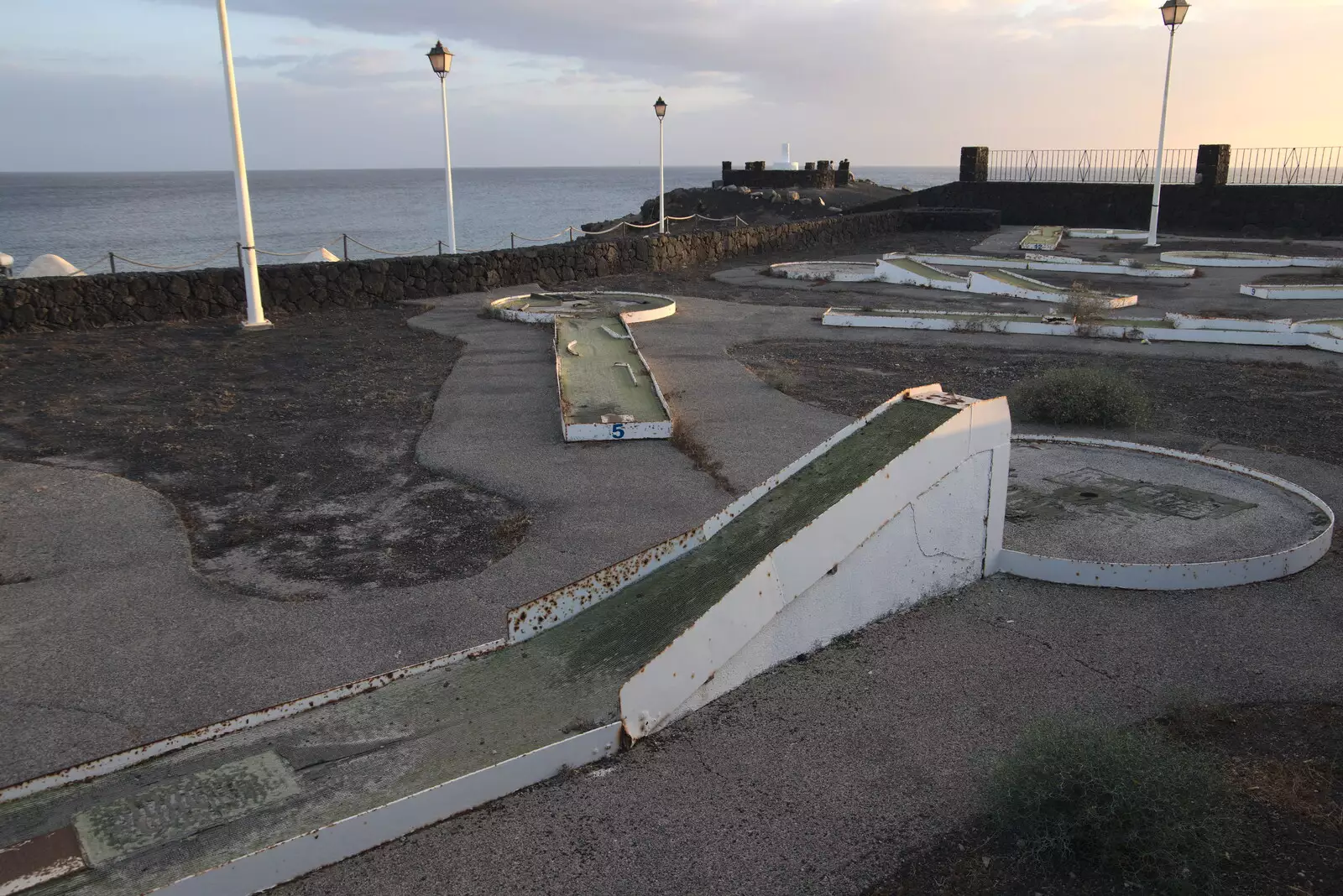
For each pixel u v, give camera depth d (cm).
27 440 820
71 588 536
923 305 1633
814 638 446
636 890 299
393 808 320
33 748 391
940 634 464
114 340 1288
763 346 1270
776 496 490
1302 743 374
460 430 848
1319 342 1222
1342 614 482
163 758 361
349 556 581
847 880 303
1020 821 319
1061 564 517
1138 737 357
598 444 803
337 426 870
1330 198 2741
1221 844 308
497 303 1535
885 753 368
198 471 743
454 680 404
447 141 1975
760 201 3656
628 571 458
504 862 312
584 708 377
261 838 312
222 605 515
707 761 363
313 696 390
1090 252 2470
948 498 489
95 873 297
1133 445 745
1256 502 629
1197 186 2950
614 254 2028
